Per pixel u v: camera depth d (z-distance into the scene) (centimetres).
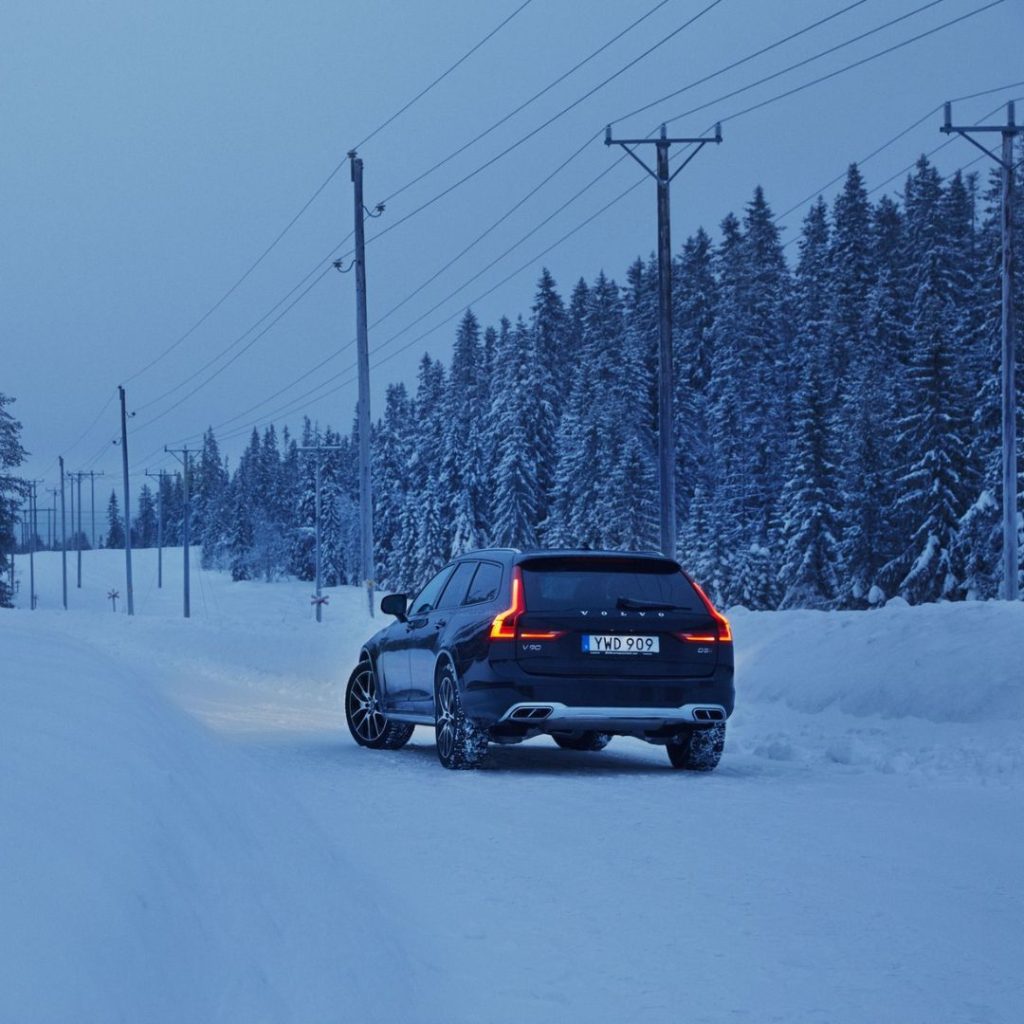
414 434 19050
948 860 1128
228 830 711
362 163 6638
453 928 880
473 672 1753
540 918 918
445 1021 674
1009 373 5416
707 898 984
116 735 699
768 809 1406
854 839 1224
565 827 1290
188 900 512
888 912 945
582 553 1811
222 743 1262
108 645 5316
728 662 1798
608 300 14150
